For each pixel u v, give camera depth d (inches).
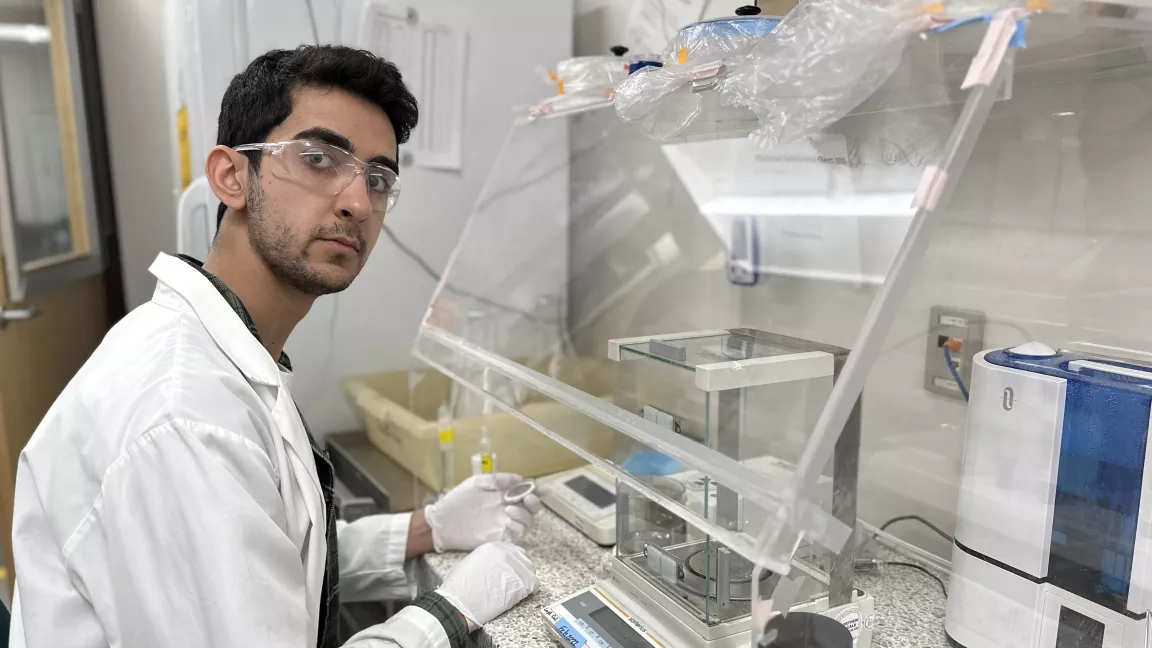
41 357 82.7
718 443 35.5
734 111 43.7
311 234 40.1
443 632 41.6
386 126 42.8
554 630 40.9
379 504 67.0
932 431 49.3
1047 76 39.6
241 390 37.0
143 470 32.4
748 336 48.2
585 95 58.6
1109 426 33.1
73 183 92.5
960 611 39.4
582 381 48.8
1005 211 44.4
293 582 35.0
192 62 68.6
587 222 76.4
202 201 70.2
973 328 46.4
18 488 38.3
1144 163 37.5
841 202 50.4
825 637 31.2
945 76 31.9
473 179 81.7
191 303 39.1
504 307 71.6
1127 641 33.1
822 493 33.2
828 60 31.0
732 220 61.4
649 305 67.9
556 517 59.6
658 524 43.2
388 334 80.0
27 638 35.7
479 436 64.7
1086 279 40.5
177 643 31.2
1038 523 35.2
